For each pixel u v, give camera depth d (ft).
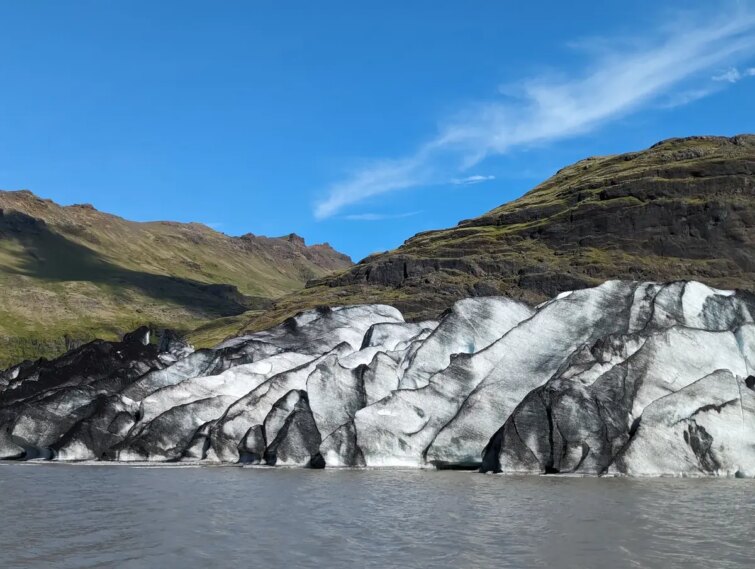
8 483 150.41
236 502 120.26
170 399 212.84
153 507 115.85
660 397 157.99
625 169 638.12
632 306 184.44
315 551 82.48
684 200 520.42
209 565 76.74
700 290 185.26
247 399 202.49
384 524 98.27
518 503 115.03
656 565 74.95
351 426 176.65
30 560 80.02
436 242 618.03
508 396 174.50
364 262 652.48
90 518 106.01
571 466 153.38
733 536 88.43
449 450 170.81
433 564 76.02
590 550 81.56
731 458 150.61
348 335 249.34
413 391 180.45
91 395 223.92
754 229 496.23
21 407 218.59
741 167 537.65
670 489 129.70
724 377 156.76
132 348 256.11
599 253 510.99
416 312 452.35
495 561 77.10
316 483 144.87
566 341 180.96
